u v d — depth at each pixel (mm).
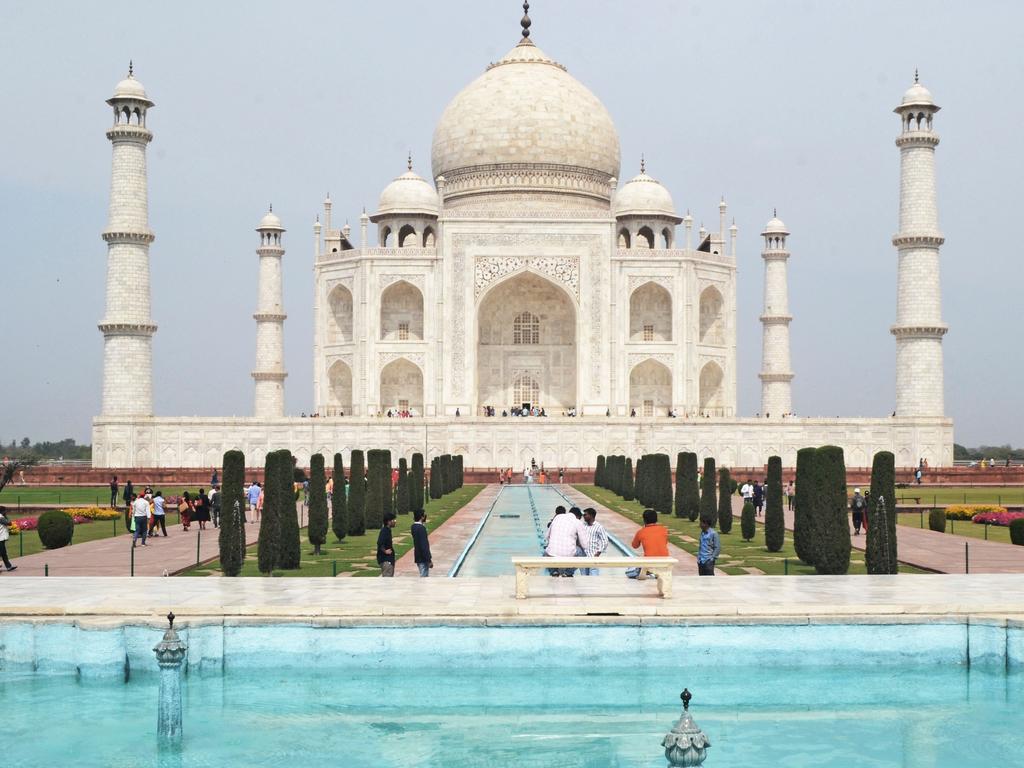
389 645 27766
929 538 54438
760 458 109062
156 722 24078
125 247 107750
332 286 126125
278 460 41281
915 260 111062
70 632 27641
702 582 34094
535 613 27906
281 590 32219
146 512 51500
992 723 23828
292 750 22438
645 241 133375
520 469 108125
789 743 22688
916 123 112062
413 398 126938
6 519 42156
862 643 27984
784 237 131000
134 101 108062
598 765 21469
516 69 139375
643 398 127500
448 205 136750
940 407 111312
